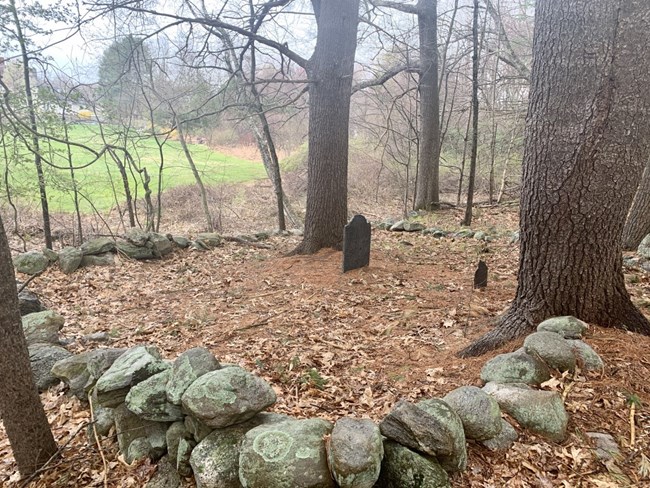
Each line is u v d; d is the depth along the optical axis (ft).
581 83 10.37
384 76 37.88
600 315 11.53
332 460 6.90
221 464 7.55
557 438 8.33
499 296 18.12
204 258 26.94
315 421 8.02
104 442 9.80
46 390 12.50
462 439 7.66
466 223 36.68
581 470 7.72
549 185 11.24
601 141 10.43
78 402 11.52
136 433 9.37
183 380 8.82
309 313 17.61
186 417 8.68
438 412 7.75
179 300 20.31
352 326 16.16
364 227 22.52
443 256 25.66
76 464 9.24
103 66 30.42
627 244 22.56
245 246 29.91
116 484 8.65
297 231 34.88
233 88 30.94
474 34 32.42
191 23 25.45
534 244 11.93
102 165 48.42
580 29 10.23
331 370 12.81
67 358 12.20
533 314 12.07
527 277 12.30
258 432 7.60
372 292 19.61
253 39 25.75
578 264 11.39
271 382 12.17
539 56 11.16
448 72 42.70
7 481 9.12
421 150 45.93
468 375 11.08
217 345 15.03
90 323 17.78
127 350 11.18
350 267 22.38
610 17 9.93
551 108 10.93
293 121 58.03
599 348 10.53
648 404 9.02
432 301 18.15
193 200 52.29
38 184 26.37
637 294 16.20
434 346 13.82
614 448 8.09
